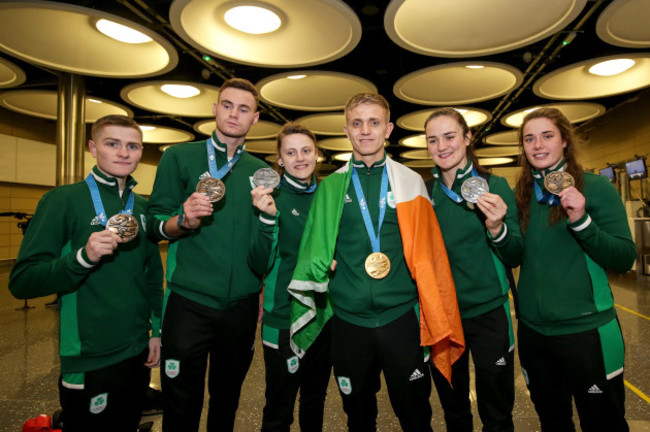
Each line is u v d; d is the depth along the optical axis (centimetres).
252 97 188
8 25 545
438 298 151
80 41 603
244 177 191
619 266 157
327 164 1934
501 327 177
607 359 158
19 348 395
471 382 301
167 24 595
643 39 611
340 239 171
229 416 186
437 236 171
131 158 171
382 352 158
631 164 948
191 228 163
